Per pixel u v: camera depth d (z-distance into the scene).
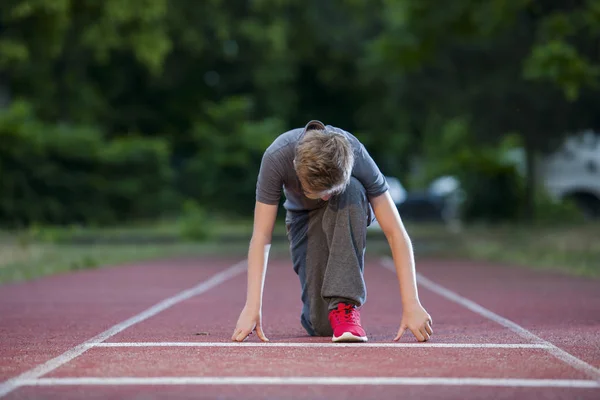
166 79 45.69
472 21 26.41
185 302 10.18
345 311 6.37
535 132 27.61
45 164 30.27
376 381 4.73
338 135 5.71
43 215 30.23
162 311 9.11
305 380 4.75
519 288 12.05
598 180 38.75
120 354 5.76
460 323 7.86
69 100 40.09
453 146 43.03
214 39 44.44
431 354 5.71
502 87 26.11
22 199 29.81
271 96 47.19
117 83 44.91
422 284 12.83
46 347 6.18
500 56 26.20
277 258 20.16
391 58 27.95
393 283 13.20
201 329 7.39
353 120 50.59
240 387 4.57
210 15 42.88
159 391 4.46
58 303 10.04
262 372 5.01
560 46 20.83
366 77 38.81
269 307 9.65
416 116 30.25
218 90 47.81
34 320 8.21
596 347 6.10
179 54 45.16
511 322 7.91
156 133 47.88
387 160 49.75
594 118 26.16
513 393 4.43
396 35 28.05
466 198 34.66
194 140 46.03
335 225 6.36
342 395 4.36
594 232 22.64
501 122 27.53
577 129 26.83
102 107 42.06
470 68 27.17
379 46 28.14
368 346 6.11
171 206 37.97
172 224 35.09
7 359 5.57
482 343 6.29
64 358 5.59
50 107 39.50
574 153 38.81
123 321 8.10
